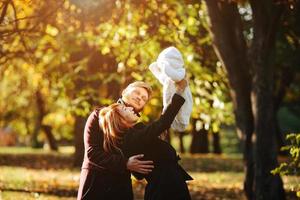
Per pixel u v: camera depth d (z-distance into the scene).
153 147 7.52
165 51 7.50
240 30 16.66
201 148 44.97
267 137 15.80
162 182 7.52
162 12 15.23
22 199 14.70
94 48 20.38
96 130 7.27
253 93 15.95
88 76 19.19
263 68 15.72
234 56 16.48
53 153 38.06
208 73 19.22
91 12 14.37
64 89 19.02
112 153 7.21
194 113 20.23
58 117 38.56
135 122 7.31
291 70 32.50
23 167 26.80
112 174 7.20
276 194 15.73
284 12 16.31
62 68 19.09
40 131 53.84
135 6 14.70
